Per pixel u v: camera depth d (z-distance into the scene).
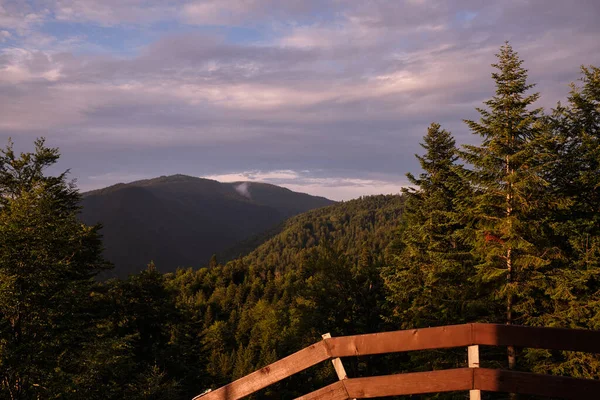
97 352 16.45
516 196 15.49
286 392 30.84
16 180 23.81
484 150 16.48
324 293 25.66
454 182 18.39
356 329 26.08
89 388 16.42
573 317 14.78
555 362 15.03
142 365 26.55
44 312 15.39
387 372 24.08
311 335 26.41
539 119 16.48
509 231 14.92
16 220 15.62
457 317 18.59
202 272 160.62
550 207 15.74
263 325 71.62
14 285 14.82
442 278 19.83
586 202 16.27
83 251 22.03
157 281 30.14
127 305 28.33
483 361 16.09
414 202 23.00
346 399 4.56
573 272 14.97
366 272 26.55
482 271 16.45
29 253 15.21
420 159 22.38
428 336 4.44
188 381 30.48
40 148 24.44
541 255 15.56
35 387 14.54
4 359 13.69
